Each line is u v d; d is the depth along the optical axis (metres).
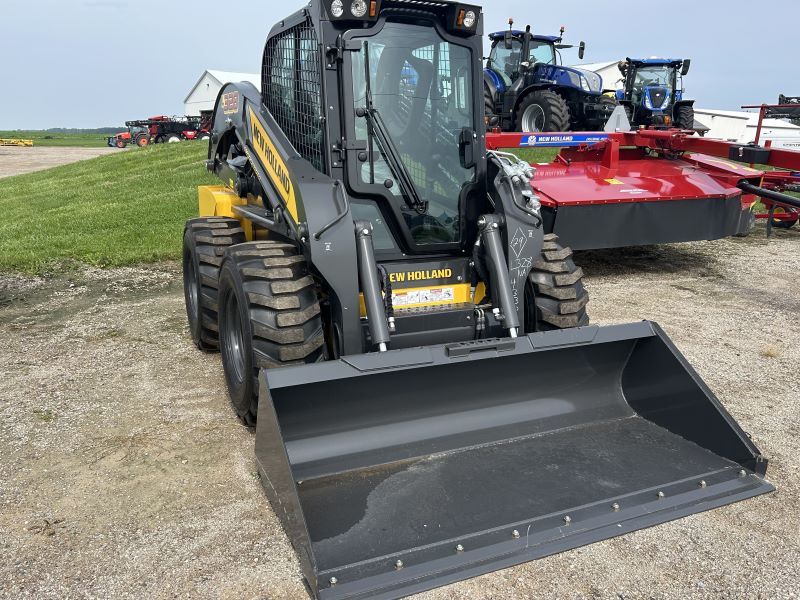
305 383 3.02
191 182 16.23
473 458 3.41
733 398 4.51
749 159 7.05
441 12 3.92
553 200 6.83
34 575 2.77
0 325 6.18
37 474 3.54
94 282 7.78
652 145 8.22
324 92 3.72
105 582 2.73
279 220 4.11
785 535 3.04
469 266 4.07
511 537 2.81
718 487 3.19
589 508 2.99
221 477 3.51
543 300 4.10
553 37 14.35
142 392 4.60
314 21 3.74
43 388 4.68
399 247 3.97
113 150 41.12
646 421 3.80
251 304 3.58
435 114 3.97
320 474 3.22
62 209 13.53
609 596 2.67
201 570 2.80
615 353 3.84
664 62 14.72
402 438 3.44
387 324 3.57
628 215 7.09
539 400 3.77
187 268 5.59
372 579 2.55
